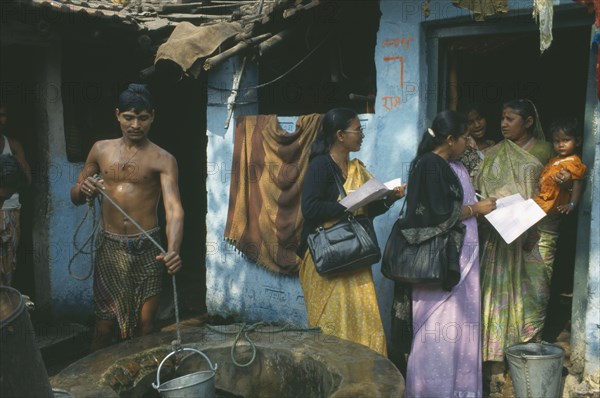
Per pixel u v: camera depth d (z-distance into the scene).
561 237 6.97
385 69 4.71
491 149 4.46
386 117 4.74
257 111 5.92
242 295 5.70
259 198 5.41
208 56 5.20
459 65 4.84
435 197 3.74
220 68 5.62
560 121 4.16
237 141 5.53
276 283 5.44
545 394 3.78
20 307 2.06
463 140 3.85
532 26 4.21
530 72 7.45
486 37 4.51
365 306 3.79
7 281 5.05
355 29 5.51
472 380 3.88
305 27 5.30
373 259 3.75
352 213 3.82
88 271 6.07
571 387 4.08
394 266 3.86
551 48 7.24
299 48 5.99
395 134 4.70
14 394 1.99
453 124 3.80
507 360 4.00
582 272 4.16
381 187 3.73
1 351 1.95
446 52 4.70
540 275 4.32
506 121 4.36
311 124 5.05
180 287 7.16
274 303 5.48
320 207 3.75
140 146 4.38
